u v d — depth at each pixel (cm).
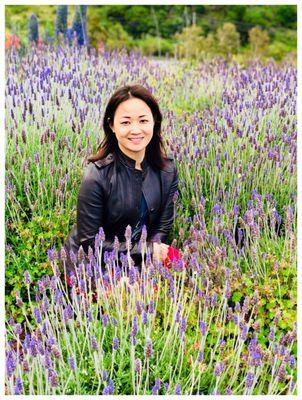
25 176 372
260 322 289
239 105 439
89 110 432
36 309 257
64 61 550
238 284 306
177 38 935
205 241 339
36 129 411
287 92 478
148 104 328
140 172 342
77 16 699
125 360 276
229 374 277
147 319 275
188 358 280
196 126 424
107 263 289
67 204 376
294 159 384
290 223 315
